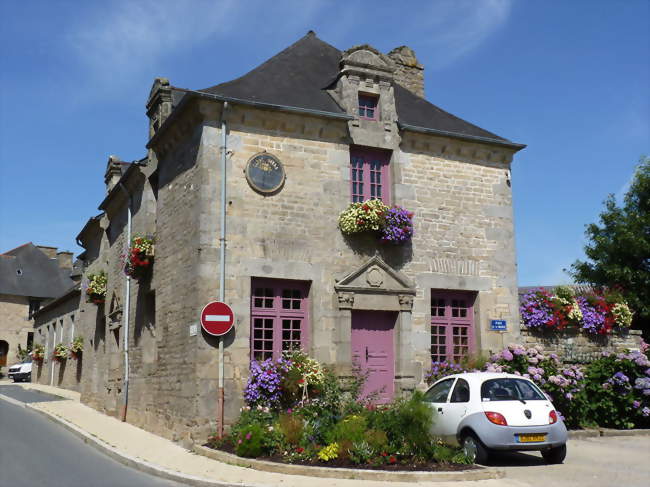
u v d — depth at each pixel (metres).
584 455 9.69
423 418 8.32
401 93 14.59
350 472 7.64
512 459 9.24
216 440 9.77
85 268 22.83
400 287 12.09
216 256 10.66
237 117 11.22
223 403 10.24
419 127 12.78
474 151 13.53
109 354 16.36
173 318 11.63
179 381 10.98
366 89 12.65
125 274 15.31
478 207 13.41
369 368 11.78
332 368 11.11
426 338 12.29
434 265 12.69
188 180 11.51
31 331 44.41
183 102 11.16
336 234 11.77
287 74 12.99
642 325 17.14
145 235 13.78
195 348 10.32
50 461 9.16
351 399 10.12
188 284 10.98
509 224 13.70
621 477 7.89
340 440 8.41
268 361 10.58
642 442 11.19
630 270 16.94
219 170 10.94
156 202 13.98
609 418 12.62
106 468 8.84
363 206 11.80
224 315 10.40
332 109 12.28
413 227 12.59
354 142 12.27
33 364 35.66
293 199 11.47
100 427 13.08
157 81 14.72
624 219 17.61
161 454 9.62
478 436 8.30
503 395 8.74
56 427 13.62
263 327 11.05
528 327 13.48
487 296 13.14
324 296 11.45
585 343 14.04
